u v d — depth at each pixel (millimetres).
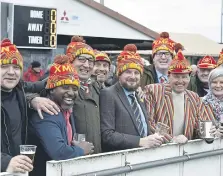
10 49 3605
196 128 5121
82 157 3600
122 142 4359
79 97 4348
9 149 3557
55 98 3947
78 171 3559
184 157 4562
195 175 4723
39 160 3834
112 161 3859
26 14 10992
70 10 14156
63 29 14125
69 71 3932
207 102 5465
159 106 5004
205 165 4840
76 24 14352
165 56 6402
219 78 5535
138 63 4645
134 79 4605
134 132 4555
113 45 17172
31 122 3809
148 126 4746
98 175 3670
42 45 11258
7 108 3572
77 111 4305
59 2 13891
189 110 5086
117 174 3859
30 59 11344
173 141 4637
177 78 5016
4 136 3549
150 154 4254
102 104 4508
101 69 5953
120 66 4645
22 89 3734
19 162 3252
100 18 14828
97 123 4402
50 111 3760
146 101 5000
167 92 5059
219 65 6816
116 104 4520
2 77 3562
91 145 4055
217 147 5047
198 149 4785
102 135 4434
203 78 7180
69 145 3898
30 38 11117
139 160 4133
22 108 3701
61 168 3441
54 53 11773
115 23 15156
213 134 4879
